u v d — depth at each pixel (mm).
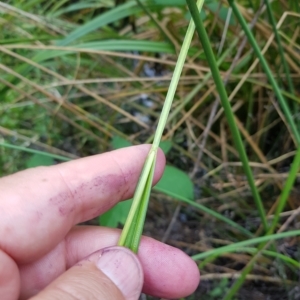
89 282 77
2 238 88
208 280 136
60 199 94
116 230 106
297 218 138
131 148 102
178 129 170
